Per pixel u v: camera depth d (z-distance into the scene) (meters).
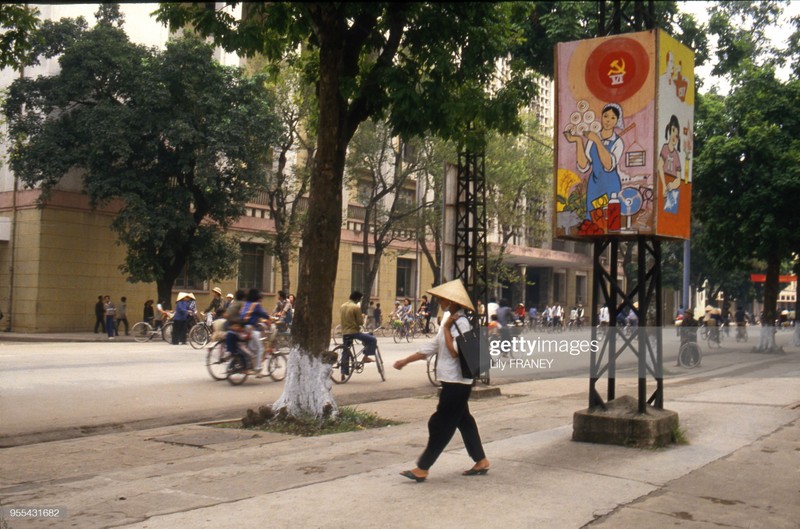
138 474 6.67
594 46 8.37
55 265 27.97
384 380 15.55
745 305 65.44
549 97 44.88
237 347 13.94
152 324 27.69
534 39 19.03
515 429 9.30
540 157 37.16
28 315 27.75
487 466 6.61
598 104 8.30
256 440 8.49
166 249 27.33
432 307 42.34
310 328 9.53
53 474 6.75
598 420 8.19
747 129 24.91
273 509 5.45
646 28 8.76
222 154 27.27
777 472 7.04
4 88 27.30
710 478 6.71
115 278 29.88
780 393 13.05
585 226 8.30
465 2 9.16
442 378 6.38
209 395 12.53
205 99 26.27
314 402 9.45
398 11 8.95
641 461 7.30
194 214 28.48
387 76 9.23
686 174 8.66
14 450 7.91
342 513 5.36
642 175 8.02
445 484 6.26
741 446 8.27
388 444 8.19
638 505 5.73
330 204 9.47
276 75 11.00
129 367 16.02
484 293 13.41
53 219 27.88
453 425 6.34
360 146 32.31
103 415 10.16
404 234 37.41
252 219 34.34
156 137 26.25
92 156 25.53
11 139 26.61
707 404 11.58
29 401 11.09
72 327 28.48
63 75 25.88
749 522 5.41
